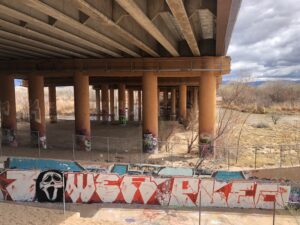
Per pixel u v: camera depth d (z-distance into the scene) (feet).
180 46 91.30
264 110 307.37
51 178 56.18
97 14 41.32
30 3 37.11
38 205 54.70
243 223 48.73
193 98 241.96
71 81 172.96
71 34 59.31
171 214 51.80
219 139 105.29
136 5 38.11
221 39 68.03
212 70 90.43
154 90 96.02
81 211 52.49
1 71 104.37
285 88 454.40
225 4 39.60
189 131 155.53
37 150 100.07
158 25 55.77
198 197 55.06
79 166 67.26
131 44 82.28
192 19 62.13
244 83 151.64
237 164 85.61
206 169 70.38
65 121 215.31
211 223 48.65
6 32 57.21
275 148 115.24
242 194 54.60
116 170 66.08
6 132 107.86
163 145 111.14
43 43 70.33
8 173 56.44
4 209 45.29
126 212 52.37
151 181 55.62
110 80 164.45
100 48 76.43
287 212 52.95
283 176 62.39
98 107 236.63
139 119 228.22
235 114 173.88
